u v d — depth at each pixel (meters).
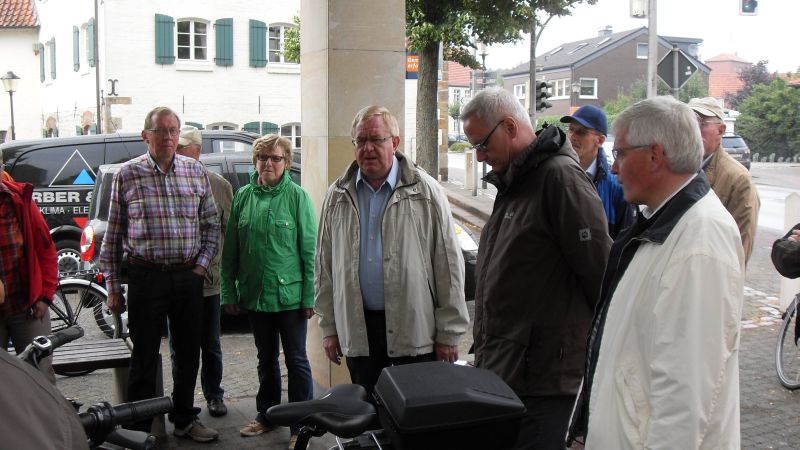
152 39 22.97
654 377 2.09
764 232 14.26
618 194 4.78
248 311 4.61
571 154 3.06
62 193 9.52
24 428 1.28
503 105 3.12
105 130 21.61
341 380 5.30
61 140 9.65
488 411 2.13
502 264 3.06
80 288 6.67
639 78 64.12
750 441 4.71
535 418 3.02
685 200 2.18
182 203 4.39
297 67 24.64
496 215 3.18
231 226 4.62
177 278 4.39
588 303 3.05
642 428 2.13
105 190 7.47
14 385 1.33
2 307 4.27
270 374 4.65
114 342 4.90
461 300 3.75
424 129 15.92
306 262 4.54
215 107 23.92
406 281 3.65
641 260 2.22
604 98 63.81
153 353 4.40
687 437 2.01
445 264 3.73
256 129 24.44
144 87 23.08
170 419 4.65
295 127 24.94
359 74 5.25
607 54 63.34
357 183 3.79
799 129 41.31
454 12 14.48
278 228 4.48
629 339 2.20
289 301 4.48
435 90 15.84
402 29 5.32
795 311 5.71
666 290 2.09
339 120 5.24
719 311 2.04
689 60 11.96
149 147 4.38
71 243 9.51
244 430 4.69
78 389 5.86
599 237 2.92
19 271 4.27
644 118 2.25
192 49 23.62
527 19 14.37
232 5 23.77
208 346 5.09
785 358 5.74
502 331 3.08
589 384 2.43
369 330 3.77
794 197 8.16
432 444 2.11
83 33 25.23
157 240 4.33
